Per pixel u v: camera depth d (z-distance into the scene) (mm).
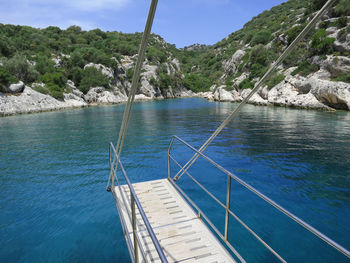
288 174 6543
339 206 4738
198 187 5828
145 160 8109
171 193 4562
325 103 24578
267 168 7055
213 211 4652
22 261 3367
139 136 12547
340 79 25141
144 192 4633
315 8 50094
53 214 4617
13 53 46750
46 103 33219
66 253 3506
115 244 3693
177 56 133250
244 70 58219
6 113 25703
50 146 10477
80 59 55844
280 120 17609
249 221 4254
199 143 10672
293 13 75188
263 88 36031
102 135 13062
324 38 30469
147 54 80500
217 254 2896
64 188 5836
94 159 8305
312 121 16625
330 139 10812
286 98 28828
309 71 30125
